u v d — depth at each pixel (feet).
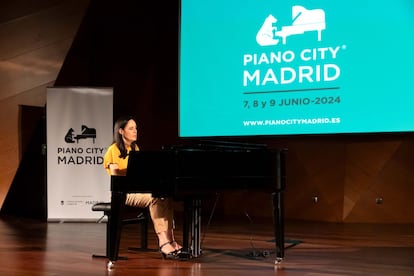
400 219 22.11
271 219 23.85
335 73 20.57
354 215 22.45
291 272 12.71
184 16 22.81
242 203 25.14
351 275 12.38
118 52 27.55
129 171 13.01
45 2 24.72
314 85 20.89
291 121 21.26
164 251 14.61
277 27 21.49
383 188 22.20
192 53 22.74
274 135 21.56
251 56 21.90
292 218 23.82
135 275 12.36
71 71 26.78
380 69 19.97
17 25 24.52
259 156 13.78
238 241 17.65
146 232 15.78
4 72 24.79
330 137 22.94
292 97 21.24
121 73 27.55
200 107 22.67
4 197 26.02
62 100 22.98
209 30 22.50
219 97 22.39
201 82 22.63
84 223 22.65
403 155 22.04
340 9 20.52
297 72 21.16
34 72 25.32
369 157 22.33
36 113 25.99
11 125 25.44
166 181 13.15
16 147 25.72
